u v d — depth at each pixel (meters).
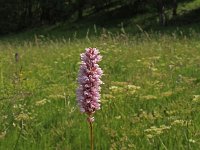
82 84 4.31
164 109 7.57
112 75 11.38
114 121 6.99
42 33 72.12
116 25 65.38
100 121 7.09
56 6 78.38
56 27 74.38
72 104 8.15
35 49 19.27
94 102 4.33
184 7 64.56
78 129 6.68
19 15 84.94
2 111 7.80
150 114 7.12
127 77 10.67
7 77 11.49
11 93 9.36
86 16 75.56
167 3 66.75
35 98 8.91
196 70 11.83
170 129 6.55
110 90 9.02
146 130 6.28
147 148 5.94
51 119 7.35
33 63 14.34
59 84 10.29
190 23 57.28
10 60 15.35
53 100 8.66
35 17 83.38
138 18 65.50
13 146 6.18
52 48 18.94
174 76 10.82
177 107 7.63
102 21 69.38
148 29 58.50
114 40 18.17
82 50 17.36
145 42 18.80
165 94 8.52
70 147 5.96
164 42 18.31
